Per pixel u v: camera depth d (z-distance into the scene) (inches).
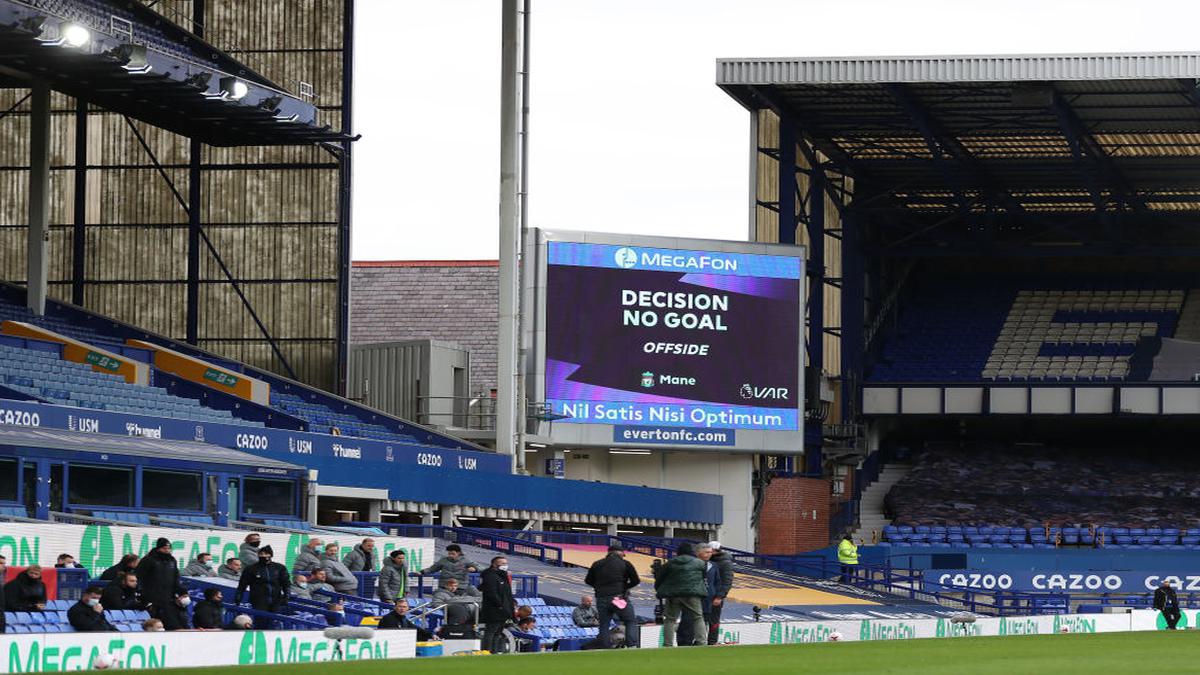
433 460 1734.7
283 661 805.2
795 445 2161.7
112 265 2139.5
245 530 1262.3
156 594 900.0
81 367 1610.5
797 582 1929.1
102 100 1793.8
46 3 1648.6
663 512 2044.8
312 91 2128.4
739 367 2145.7
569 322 2066.9
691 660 794.2
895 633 1360.7
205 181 2138.3
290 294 2127.2
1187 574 2183.8
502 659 796.6
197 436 1428.4
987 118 2225.6
